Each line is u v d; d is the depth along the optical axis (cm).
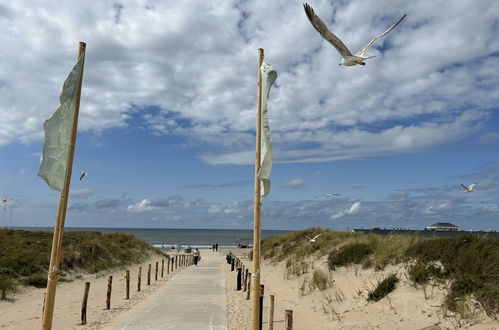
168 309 1388
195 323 1171
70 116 779
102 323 1214
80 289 2036
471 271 1029
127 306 1505
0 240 2436
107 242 3372
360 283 1370
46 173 737
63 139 767
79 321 1252
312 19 483
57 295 1834
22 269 2047
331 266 1645
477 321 880
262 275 2455
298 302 1473
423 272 1138
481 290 949
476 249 1091
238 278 1920
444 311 959
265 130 873
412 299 1077
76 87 788
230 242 13075
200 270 3209
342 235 2208
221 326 1138
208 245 11112
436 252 1186
